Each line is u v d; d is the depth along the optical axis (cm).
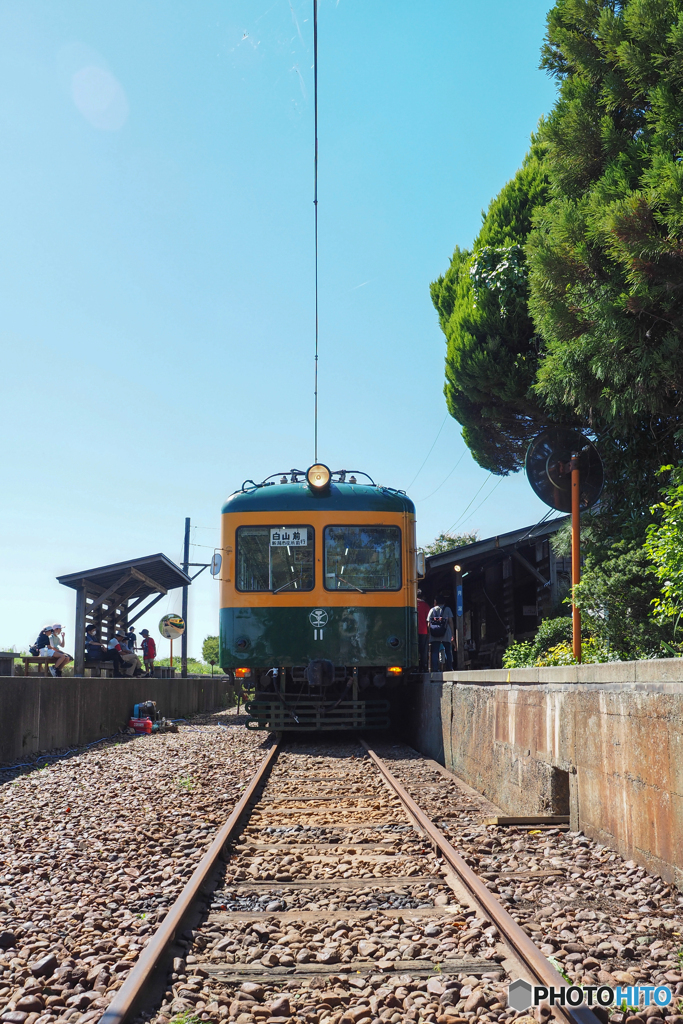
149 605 2169
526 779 700
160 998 330
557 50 968
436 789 857
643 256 728
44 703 1114
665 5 757
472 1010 316
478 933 394
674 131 751
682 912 411
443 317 1563
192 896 439
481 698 862
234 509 1299
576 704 594
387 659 1260
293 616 1261
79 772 952
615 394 859
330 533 1283
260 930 406
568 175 912
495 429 1487
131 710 1558
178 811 716
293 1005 325
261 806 757
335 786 874
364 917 428
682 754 432
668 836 449
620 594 852
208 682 2423
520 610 1922
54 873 516
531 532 1639
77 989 337
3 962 366
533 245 906
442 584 2091
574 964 352
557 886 472
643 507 994
